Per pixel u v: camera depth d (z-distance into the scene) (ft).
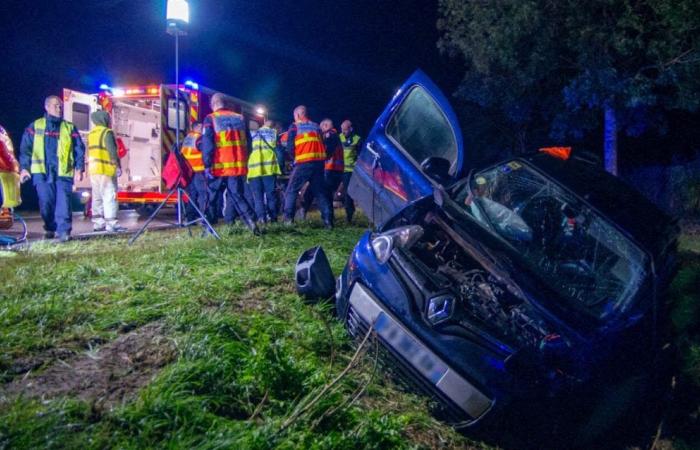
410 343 12.64
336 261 21.84
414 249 15.29
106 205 29.07
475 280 14.39
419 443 11.58
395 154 19.49
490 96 41.39
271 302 16.26
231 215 30.17
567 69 39.45
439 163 17.37
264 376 11.18
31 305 13.64
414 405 12.94
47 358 11.28
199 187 31.96
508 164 17.66
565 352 12.30
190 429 9.22
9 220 26.17
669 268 16.92
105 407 9.62
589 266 15.44
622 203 16.49
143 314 13.84
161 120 38.86
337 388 11.91
